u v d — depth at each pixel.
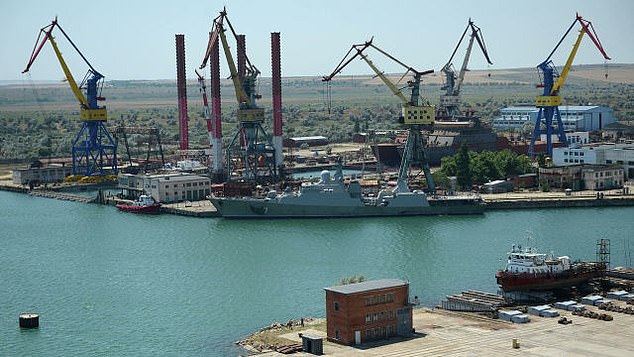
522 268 194.38
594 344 158.75
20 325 182.88
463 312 183.38
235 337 173.50
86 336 176.38
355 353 156.12
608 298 190.75
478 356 152.88
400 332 167.12
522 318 173.62
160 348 168.00
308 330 172.75
